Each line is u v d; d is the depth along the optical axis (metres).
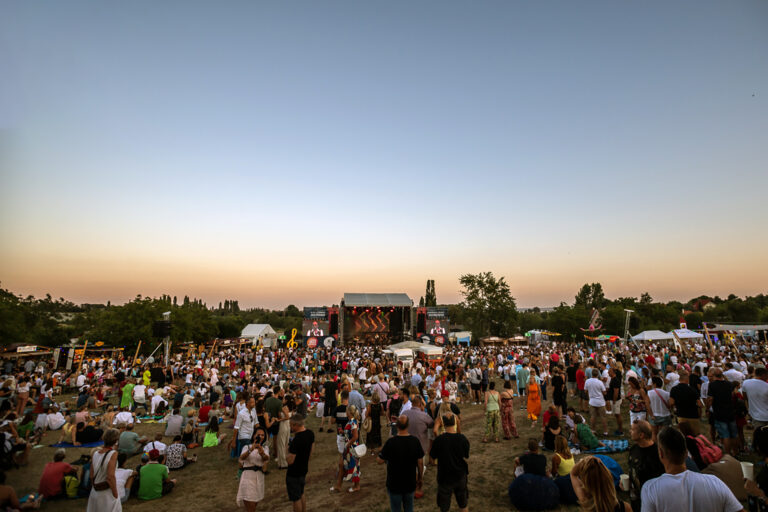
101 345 34.62
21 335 31.34
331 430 13.78
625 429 11.83
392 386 14.71
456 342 52.47
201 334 51.16
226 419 16.48
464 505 5.93
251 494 6.42
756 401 8.02
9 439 9.88
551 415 9.99
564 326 63.66
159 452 8.73
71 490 8.17
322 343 50.53
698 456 6.06
